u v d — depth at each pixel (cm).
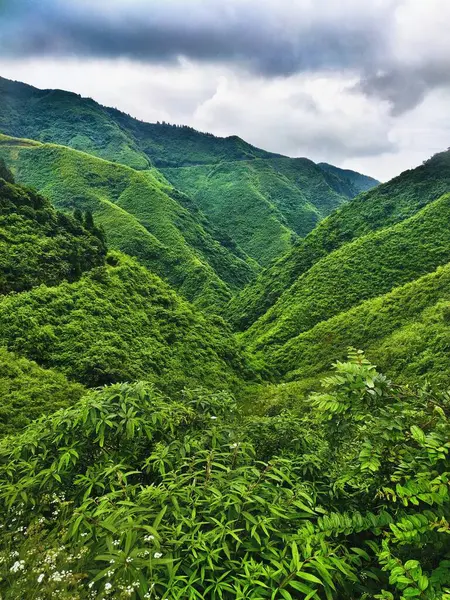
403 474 209
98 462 279
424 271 5344
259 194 19075
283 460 263
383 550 180
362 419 244
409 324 3878
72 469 277
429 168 7756
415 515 178
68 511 228
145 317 3806
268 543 187
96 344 2902
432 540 177
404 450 222
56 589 166
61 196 12312
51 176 13762
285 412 385
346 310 5372
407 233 6041
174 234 10381
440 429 214
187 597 172
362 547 218
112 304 3628
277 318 6147
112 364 2731
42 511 250
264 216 17012
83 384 2489
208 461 245
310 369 4212
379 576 187
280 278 7500
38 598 163
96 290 3656
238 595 159
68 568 183
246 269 11669
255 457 315
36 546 200
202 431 314
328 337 4653
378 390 233
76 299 3381
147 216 11494
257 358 4984
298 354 4738
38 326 2845
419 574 151
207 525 212
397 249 5862
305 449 332
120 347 3083
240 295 8262
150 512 212
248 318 7112
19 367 2252
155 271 8806
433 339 3144
